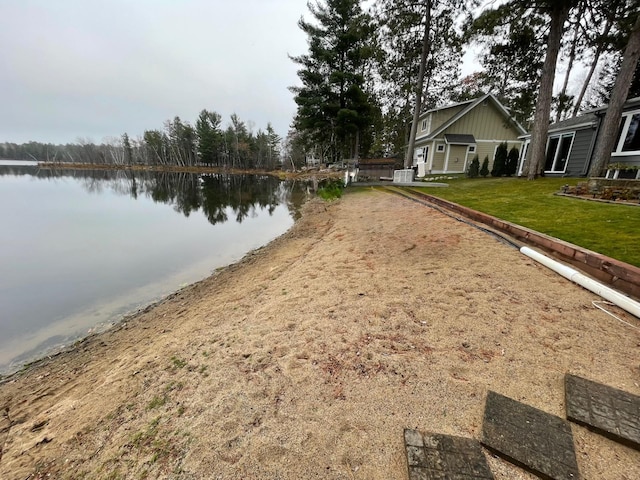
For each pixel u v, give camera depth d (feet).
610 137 28.35
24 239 30.30
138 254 25.18
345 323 9.36
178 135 216.13
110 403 7.22
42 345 12.45
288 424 5.72
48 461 5.74
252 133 216.33
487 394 6.11
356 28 56.34
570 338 7.72
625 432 4.99
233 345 8.87
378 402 6.10
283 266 17.65
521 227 15.92
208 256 24.45
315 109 83.20
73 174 150.92
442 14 46.01
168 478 4.90
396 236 18.99
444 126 58.95
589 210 18.48
